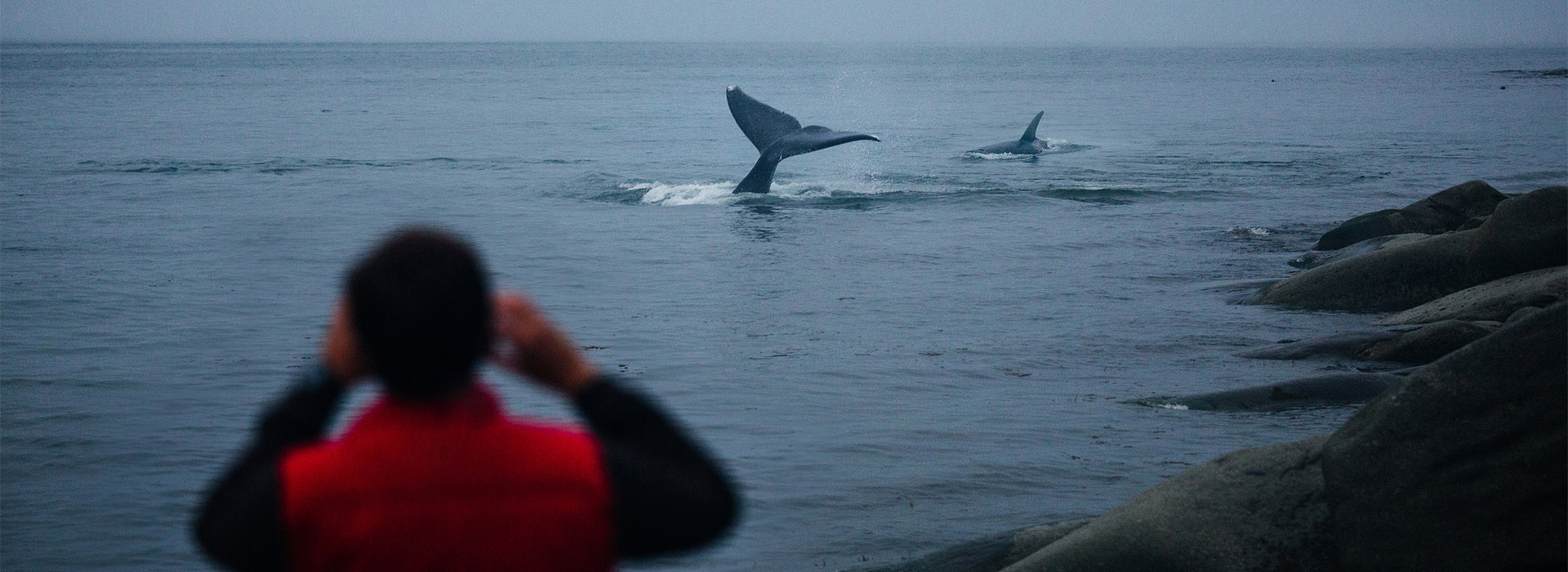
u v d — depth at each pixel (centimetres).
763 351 1414
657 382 1268
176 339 1446
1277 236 2328
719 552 792
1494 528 559
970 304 1700
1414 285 1598
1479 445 568
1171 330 1520
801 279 1894
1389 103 7556
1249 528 622
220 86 9719
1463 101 7794
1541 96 8375
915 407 1166
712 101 7894
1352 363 1313
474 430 229
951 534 816
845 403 1183
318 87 9644
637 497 231
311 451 229
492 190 3005
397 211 2645
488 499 224
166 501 893
